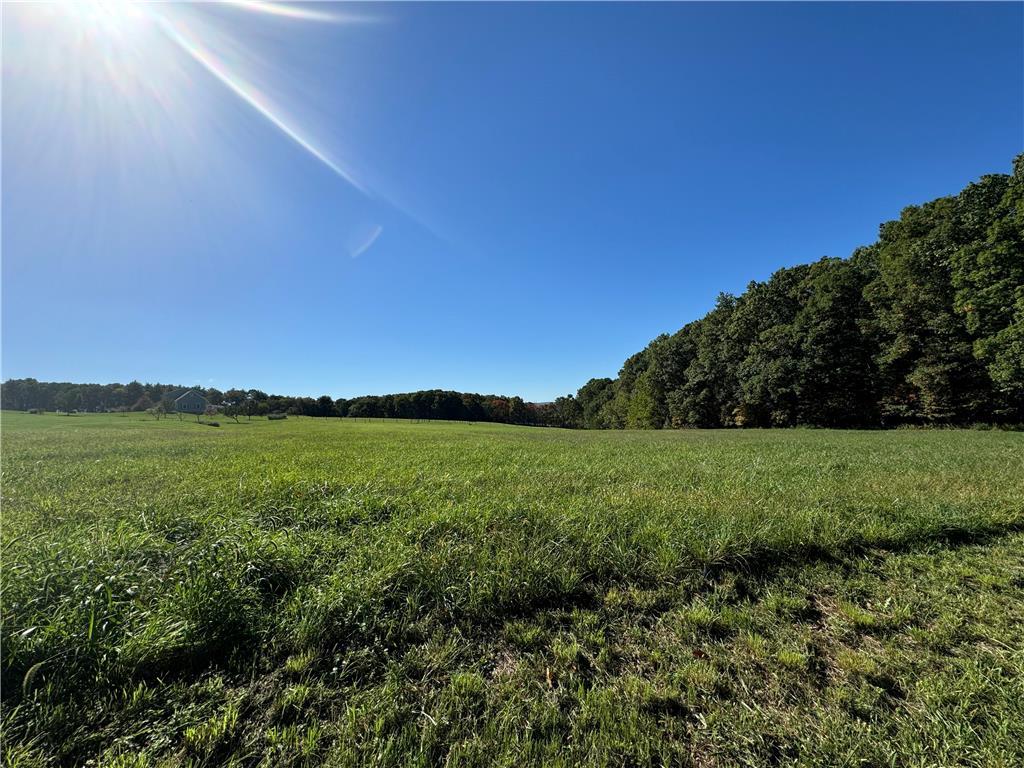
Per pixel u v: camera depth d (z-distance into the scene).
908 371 31.17
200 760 2.06
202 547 3.77
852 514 5.73
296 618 3.08
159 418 71.69
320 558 4.09
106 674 2.48
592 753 2.12
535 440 23.53
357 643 2.98
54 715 2.20
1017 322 21.31
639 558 4.28
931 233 27.67
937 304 27.78
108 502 6.53
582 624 3.29
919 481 7.89
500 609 3.46
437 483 7.82
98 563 3.47
